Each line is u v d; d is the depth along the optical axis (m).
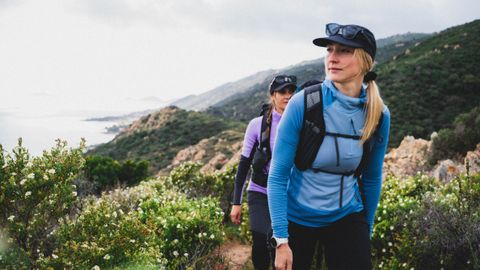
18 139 2.94
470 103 51.00
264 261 3.23
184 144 95.31
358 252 2.12
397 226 4.24
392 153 13.18
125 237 3.10
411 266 3.86
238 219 3.60
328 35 2.00
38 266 2.83
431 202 4.23
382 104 2.04
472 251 3.44
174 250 4.11
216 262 4.22
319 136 2.00
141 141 104.25
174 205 5.14
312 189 2.10
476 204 4.11
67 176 3.05
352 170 2.09
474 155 9.27
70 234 3.08
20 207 2.86
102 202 3.49
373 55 2.01
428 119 46.94
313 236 2.24
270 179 2.08
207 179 7.31
